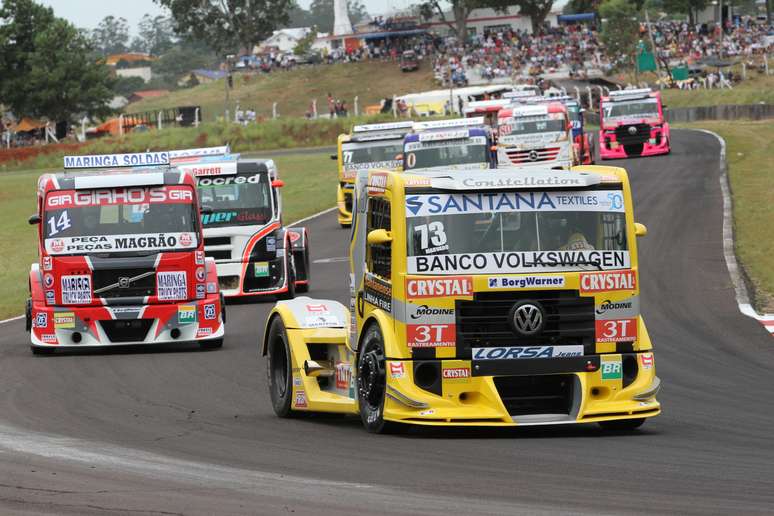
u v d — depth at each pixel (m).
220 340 55.47
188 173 56.28
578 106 152.62
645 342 32.31
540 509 22.72
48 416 37.22
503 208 31.75
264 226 72.62
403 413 31.17
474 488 24.86
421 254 31.33
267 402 40.34
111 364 50.81
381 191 32.78
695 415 35.94
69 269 54.34
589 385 31.55
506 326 31.34
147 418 36.62
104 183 55.38
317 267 88.38
